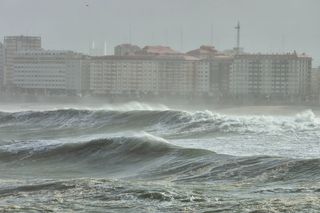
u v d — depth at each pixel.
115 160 88.62
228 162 72.00
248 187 58.03
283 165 66.06
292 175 62.88
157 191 55.66
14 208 50.62
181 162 78.44
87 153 93.31
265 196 52.28
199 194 54.19
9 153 96.94
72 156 93.31
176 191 55.78
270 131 111.12
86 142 95.38
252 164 69.25
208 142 102.38
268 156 71.50
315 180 59.84
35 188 61.91
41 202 53.38
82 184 61.22
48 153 95.56
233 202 49.72
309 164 64.62
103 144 93.94
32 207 50.94
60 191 58.84
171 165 78.38
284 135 105.69
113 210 49.03
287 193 53.31
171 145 87.88
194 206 49.03
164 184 61.16
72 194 56.72
